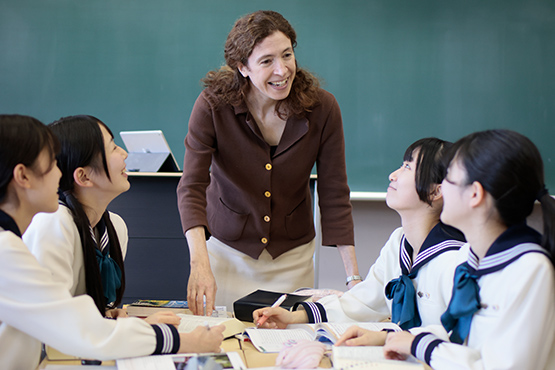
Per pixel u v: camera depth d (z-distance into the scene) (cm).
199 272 150
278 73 147
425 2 385
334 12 386
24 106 387
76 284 128
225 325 122
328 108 169
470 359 91
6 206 99
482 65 385
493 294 96
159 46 388
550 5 382
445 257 118
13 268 94
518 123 386
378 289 141
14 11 386
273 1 387
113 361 101
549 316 89
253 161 168
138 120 389
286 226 177
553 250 91
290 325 132
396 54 387
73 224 123
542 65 384
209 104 165
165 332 103
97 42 387
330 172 176
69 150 122
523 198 93
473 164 95
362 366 93
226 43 156
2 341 97
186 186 165
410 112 387
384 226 389
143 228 292
